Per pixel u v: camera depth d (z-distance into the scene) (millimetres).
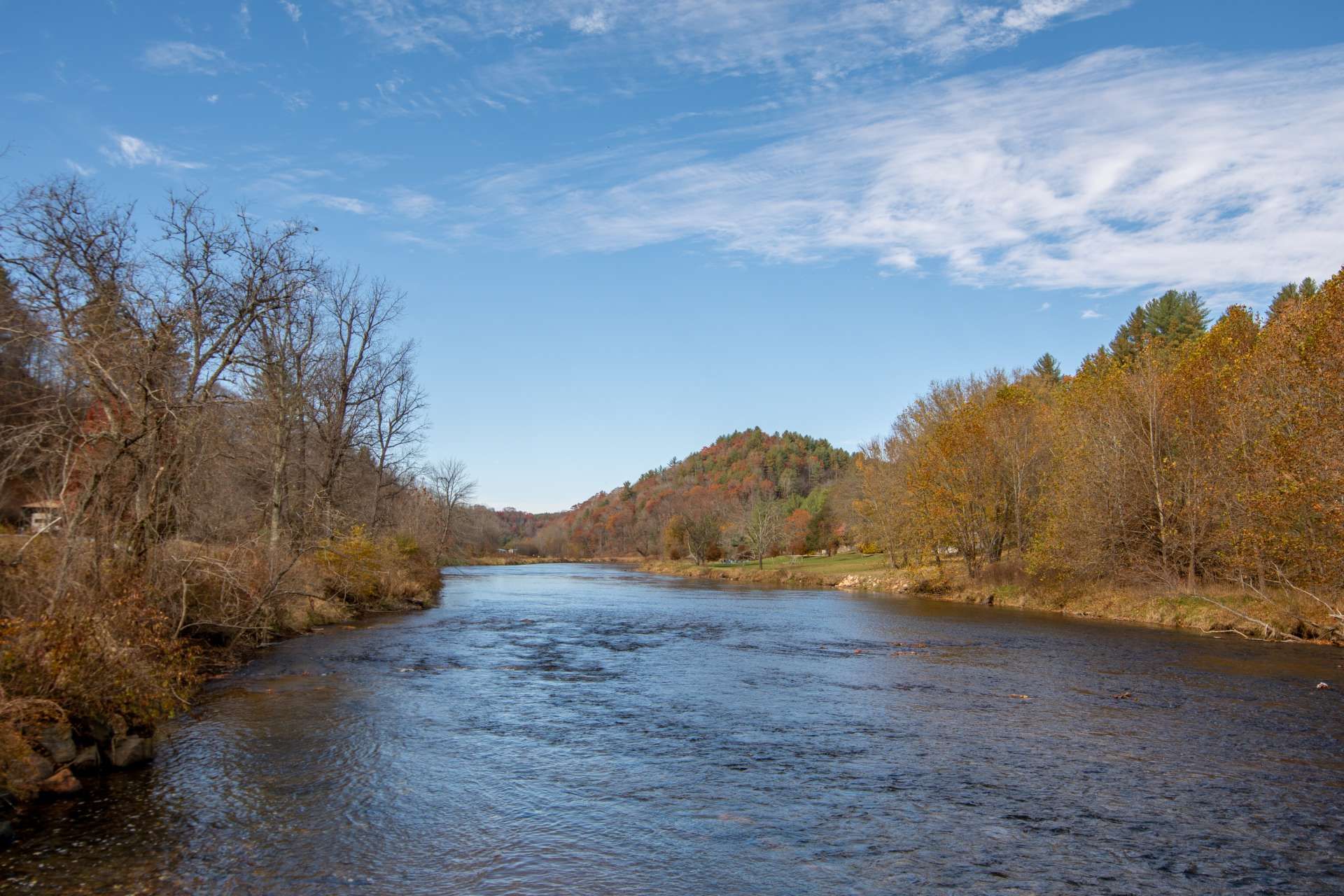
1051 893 8555
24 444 14617
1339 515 26766
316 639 27234
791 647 27594
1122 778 12523
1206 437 36812
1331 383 27078
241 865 8812
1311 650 26891
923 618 38156
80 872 8547
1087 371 56625
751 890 8500
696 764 13031
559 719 16078
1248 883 8883
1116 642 28969
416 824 10188
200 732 14266
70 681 11695
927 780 12297
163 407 18266
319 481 40594
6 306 15383
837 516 97812
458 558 124312
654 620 36750
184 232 21125
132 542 18188
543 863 9070
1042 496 47344
